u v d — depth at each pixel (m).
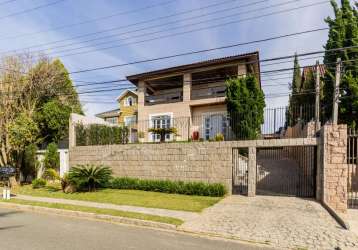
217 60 21.06
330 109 16.75
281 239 6.36
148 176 14.38
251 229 7.10
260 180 15.48
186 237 6.68
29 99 20.58
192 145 13.32
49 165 18.16
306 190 13.24
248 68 21.83
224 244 6.15
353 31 16.19
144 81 24.67
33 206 10.34
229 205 10.08
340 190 10.23
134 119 35.00
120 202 10.83
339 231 6.89
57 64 25.59
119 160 15.32
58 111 23.20
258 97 17.09
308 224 7.50
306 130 15.76
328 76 16.78
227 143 12.56
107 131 17.12
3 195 12.32
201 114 22.48
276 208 9.52
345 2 16.72
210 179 12.79
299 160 17.81
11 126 16.97
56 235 6.62
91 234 6.78
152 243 6.10
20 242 5.98
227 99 17.67
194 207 9.77
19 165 17.86
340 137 10.37
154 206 10.01
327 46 17.00
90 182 13.95
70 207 9.90
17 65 20.56
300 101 22.83
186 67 22.20
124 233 6.94
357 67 16.08
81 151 16.69
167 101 23.77
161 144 14.15
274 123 13.08
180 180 13.48
